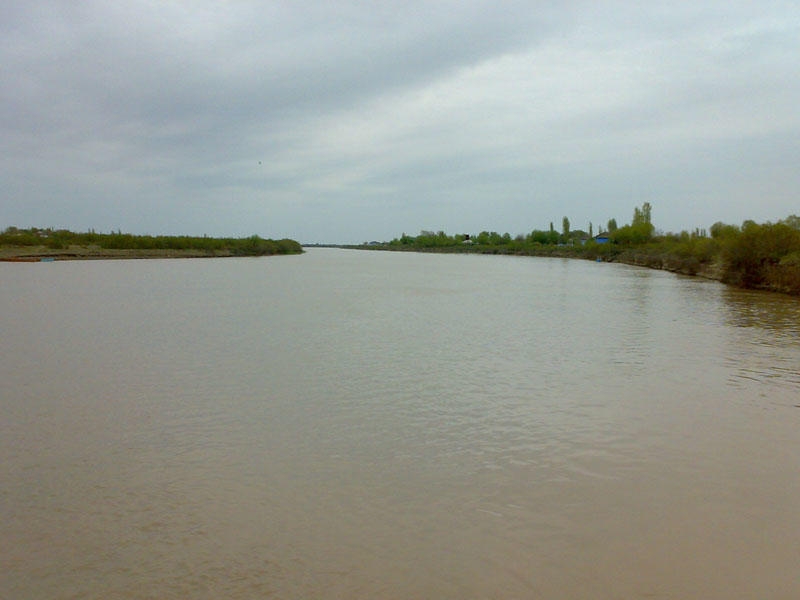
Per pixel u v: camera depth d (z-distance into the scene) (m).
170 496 6.62
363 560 5.34
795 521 6.06
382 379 11.94
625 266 67.12
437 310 24.19
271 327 19.09
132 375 12.26
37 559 5.38
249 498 6.57
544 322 20.47
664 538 5.73
